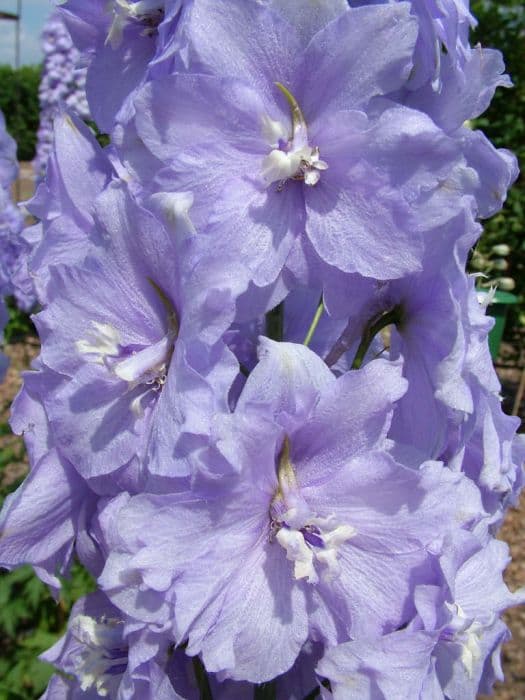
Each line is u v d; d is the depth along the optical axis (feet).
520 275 2.43
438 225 0.43
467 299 0.44
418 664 0.40
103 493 0.49
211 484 0.40
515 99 2.45
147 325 0.47
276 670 0.43
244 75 0.43
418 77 0.45
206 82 0.42
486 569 0.55
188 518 0.41
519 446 0.57
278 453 0.43
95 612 0.56
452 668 0.50
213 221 0.44
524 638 1.67
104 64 0.51
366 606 0.43
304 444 0.44
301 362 0.41
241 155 0.45
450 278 0.43
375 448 0.43
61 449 0.48
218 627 0.41
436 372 0.44
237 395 0.51
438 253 0.44
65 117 0.51
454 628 0.45
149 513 0.40
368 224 0.44
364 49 0.42
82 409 0.47
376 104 0.43
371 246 0.44
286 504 0.43
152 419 0.45
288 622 0.43
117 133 0.46
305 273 0.46
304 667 0.54
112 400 0.47
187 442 0.40
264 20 0.42
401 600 0.43
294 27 0.43
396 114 0.42
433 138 0.41
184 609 0.40
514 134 2.47
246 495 0.42
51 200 0.53
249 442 0.40
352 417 0.42
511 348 3.01
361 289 0.46
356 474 0.43
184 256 0.41
